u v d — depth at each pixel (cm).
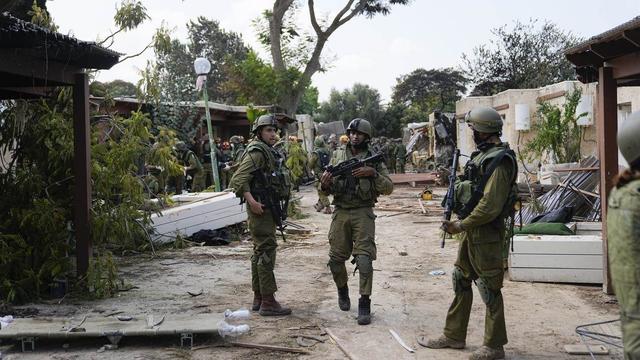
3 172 718
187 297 672
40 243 672
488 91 3222
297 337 529
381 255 916
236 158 1559
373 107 5956
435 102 5344
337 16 2888
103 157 737
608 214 254
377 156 565
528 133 2002
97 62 671
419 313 602
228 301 655
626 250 242
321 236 1114
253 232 590
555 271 705
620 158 1070
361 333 538
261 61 2848
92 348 505
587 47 600
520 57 3145
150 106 1752
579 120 1566
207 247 998
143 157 861
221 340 522
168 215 1002
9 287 627
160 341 521
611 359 468
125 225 713
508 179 444
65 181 714
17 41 568
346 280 602
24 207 695
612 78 631
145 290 704
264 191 582
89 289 664
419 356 480
